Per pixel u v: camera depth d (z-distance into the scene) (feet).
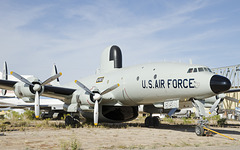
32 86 38.86
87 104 40.88
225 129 41.37
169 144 23.89
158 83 36.78
